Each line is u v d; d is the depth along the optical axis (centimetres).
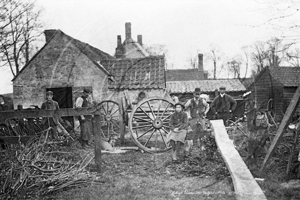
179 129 541
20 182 437
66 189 453
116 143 669
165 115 646
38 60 619
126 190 398
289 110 484
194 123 545
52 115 533
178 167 473
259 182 438
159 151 569
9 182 434
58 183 459
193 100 531
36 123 593
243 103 493
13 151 462
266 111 592
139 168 479
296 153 536
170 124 556
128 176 453
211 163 489
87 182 455
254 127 525
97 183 446
